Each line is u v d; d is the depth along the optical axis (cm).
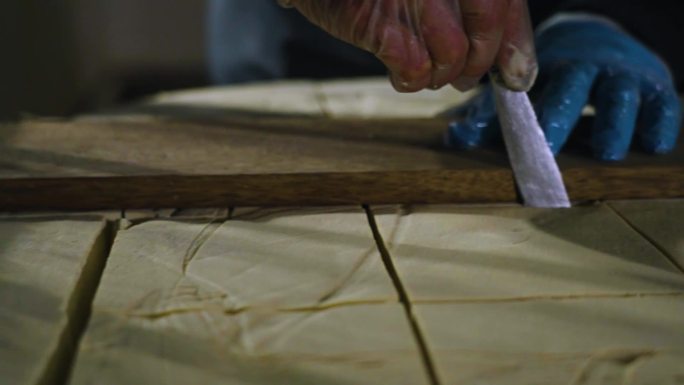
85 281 112
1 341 91
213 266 112
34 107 444
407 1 124
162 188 135
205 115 216
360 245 119
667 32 226
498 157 147
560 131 149
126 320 96
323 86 264
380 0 123
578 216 132
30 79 440
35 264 111
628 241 121
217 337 93
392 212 134
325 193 137
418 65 127
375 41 125
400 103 229
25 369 85
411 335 94
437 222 129
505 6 127
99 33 498
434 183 137
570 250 118
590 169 140
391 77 135
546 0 252
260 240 121
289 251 117
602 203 138
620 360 89
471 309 100
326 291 104
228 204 137
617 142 148
